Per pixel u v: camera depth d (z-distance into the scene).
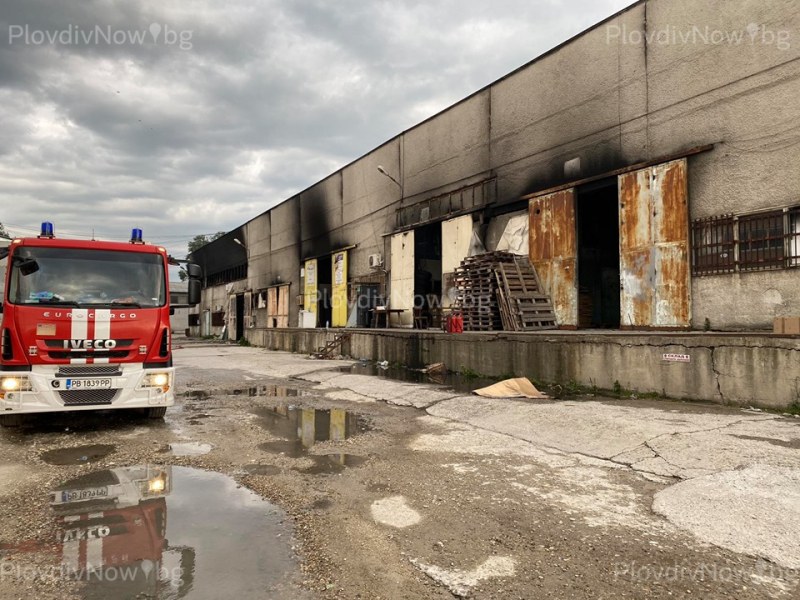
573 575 3.04
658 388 8.47
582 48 12.93
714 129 10.05
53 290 6.96
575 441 6.19
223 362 19.44
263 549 3.39
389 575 3.06
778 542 3.35
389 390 10.59
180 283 64.31
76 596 2.79
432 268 20.62
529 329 12.71
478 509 4.12
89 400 6.87
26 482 4.80
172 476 5.03
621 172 11.73
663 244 10.80
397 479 4.93
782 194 8.98
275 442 6.45
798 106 8.81
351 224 25.00
